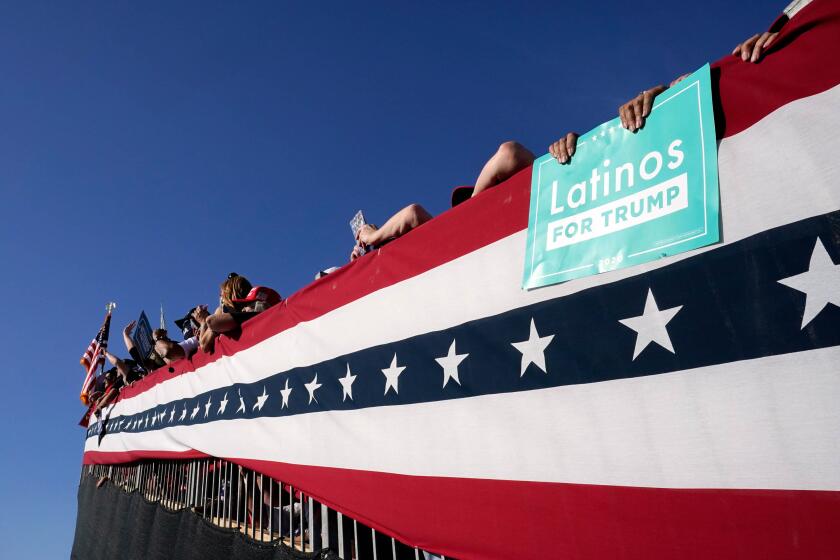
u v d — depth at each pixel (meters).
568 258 2.37
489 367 2.63
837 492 1.53
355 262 3.79
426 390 2.95
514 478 2.40
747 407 1.74
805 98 1.78
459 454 2.68
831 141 1.69
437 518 2.71
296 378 4.15
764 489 1.66
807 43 1.81
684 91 2.11
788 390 1.66
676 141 2.09
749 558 1.66
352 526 3.57
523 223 2.64
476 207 2.92
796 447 1.62
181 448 6.07
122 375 9.46
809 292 1.66
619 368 2.10
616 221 2.22
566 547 2.15
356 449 3.36
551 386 2.33
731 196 1.89
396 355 3.21
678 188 2.04
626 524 1.97
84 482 11.42
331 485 3.51
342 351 3.70
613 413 2.09
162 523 6.26
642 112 2.23
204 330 5.75
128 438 8.12
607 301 2.19
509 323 2.57
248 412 4.74
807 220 1.70
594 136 2.41
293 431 4.04
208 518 5.41
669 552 1.84
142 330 8.34
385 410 3.21
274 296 5.59
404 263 3.33
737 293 1.82
